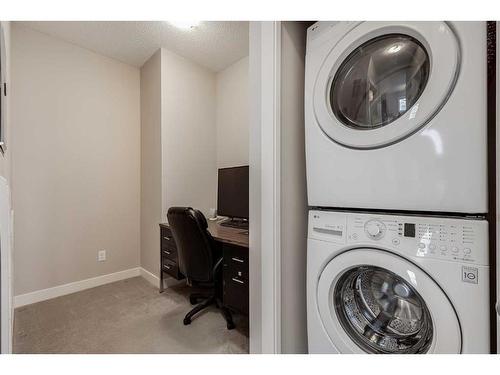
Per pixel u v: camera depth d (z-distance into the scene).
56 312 2.04
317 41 0.99
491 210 0.70
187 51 2.65
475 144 0.64
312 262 0.98
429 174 0.70
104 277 2.66
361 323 0.94
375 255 0.80
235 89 2.88
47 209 2.31
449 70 0.67
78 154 2.50
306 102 1.01
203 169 2.95
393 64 0.83
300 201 1.10
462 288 0.66
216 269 1.84
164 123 2.59
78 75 2.50
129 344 1.62
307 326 1.03
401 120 0.75
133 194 2.90
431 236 0.71
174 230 1.87
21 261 2.16
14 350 1.55
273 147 0.99
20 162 2.17
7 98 1.62
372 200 0.81
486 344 0.63
